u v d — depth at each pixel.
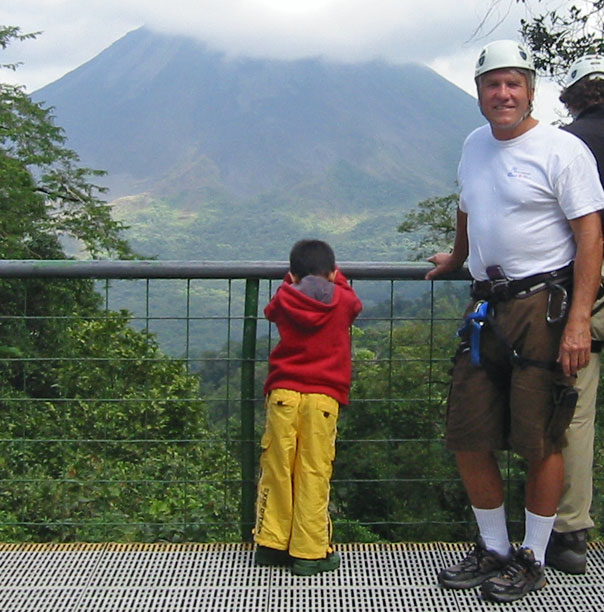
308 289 2.93
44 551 3.10
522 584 2.76
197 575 2.93
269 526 2.94
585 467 2.88
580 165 2.62
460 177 2.88
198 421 3.95
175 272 3.21
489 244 2.73
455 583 2.83
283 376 2.95
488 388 2.77
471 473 2.87
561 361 2.60
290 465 2.93
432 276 3.22
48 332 4.12
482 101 2.66
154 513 3.81
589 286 2.59
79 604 2.74
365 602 2.75
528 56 2.65
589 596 2.78
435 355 3.89
